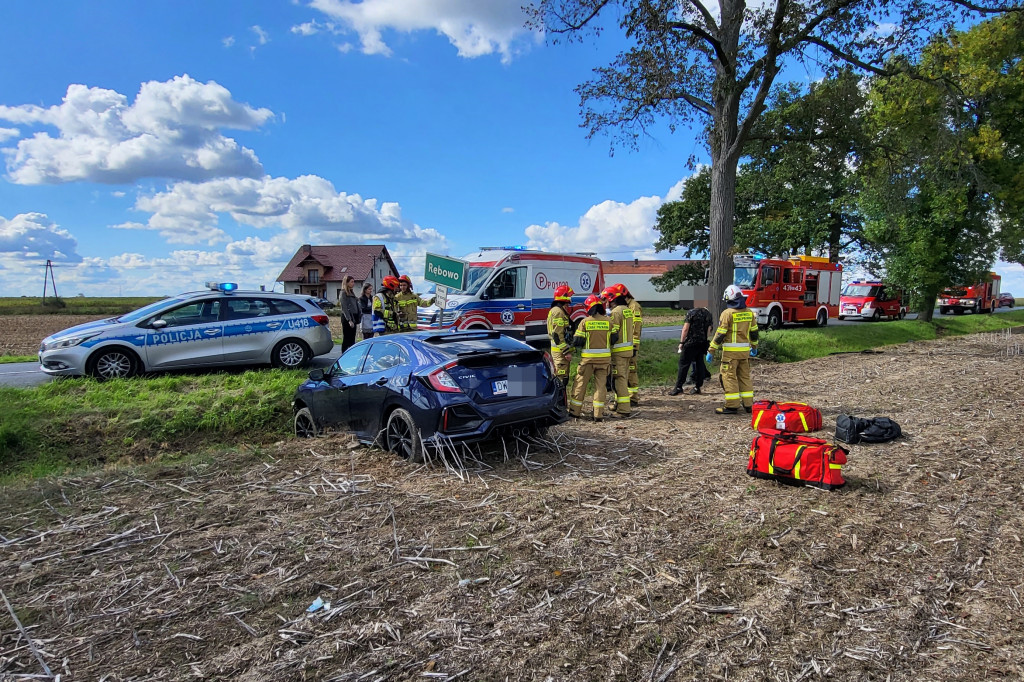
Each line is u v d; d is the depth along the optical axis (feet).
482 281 47.75
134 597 10.59
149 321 33.32
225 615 9.96
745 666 8.66
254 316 36.14
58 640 9.31
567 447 21.47
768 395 33.78
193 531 13.56
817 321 80.53
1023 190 65.62
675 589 10.85
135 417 25.68
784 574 11.48
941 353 56.59
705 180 128.77
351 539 13.06
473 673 8.40
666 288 152.66
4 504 15.43
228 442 26.22
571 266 53.26
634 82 41.16
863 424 22.33
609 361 26.78
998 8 39.52
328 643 9.13
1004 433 23.50
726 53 42.57
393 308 36.11
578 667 8.56
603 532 13.41
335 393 22.35
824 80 44.88
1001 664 8.72
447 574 11.39
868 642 9.30
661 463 19.43
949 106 50.78
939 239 74.49
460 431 18.17
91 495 16.08
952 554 12.41
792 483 17.07
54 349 31.48
